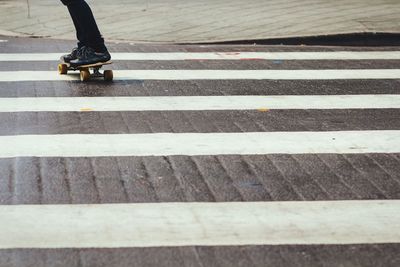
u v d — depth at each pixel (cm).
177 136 770
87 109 867
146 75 1047
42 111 857
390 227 557
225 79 1029
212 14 1493
